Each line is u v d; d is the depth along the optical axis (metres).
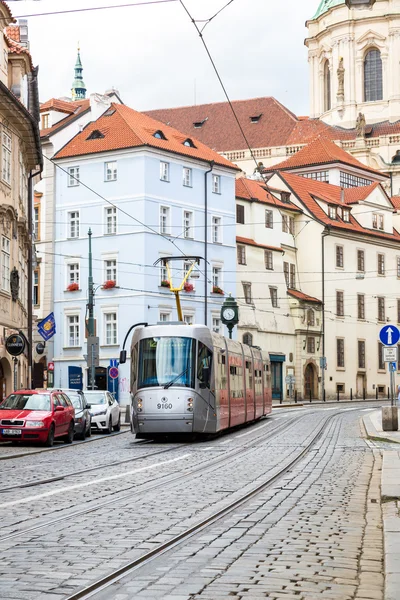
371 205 92.12
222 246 73.50
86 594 7.91
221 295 72.62
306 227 85.56
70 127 70.50
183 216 69.75
